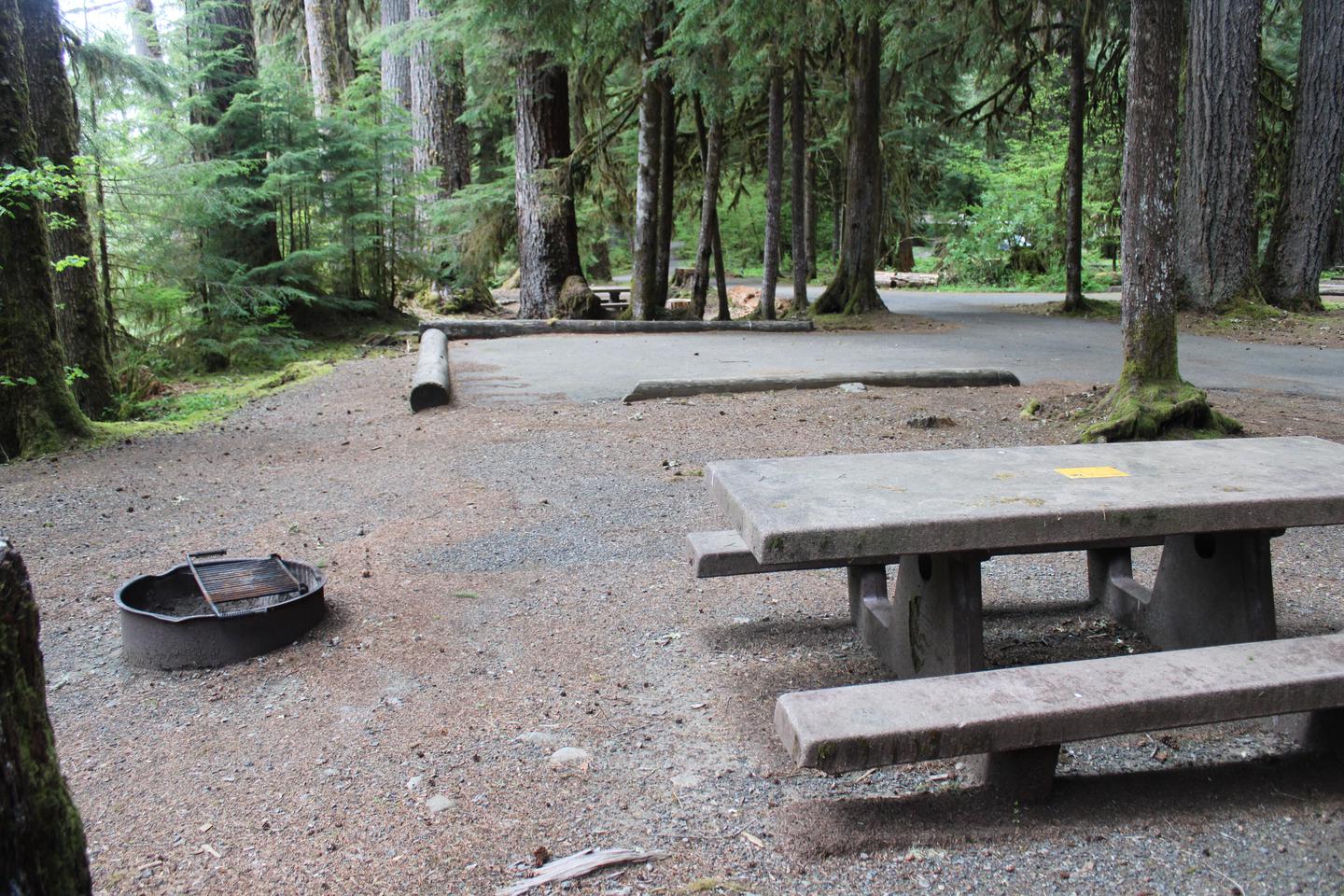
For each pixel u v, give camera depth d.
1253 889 2.33
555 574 4.66
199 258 13.69
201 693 3.47
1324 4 15.85
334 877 2.40
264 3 27.77
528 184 17.89
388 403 9.47
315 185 15.27
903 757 2.40
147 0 19.59
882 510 2.83
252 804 2.74
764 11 11.48
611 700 3.35
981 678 2.65
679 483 6.30
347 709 3.32
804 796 2.73
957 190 37.25
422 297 20.84
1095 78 19.22
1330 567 4.58
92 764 2.99
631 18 13.02
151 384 11.60
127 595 4.02
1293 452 3.63
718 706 3.29
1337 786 2.74
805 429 7.75
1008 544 2.78
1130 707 2.50
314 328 15.84
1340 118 16.02
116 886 2.37
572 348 13.50
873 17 14.55
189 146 13.66
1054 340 14.25
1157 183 6.94
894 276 32.28
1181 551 3.62
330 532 5.45
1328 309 16.89
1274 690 2.57
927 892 2.31
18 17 7.66
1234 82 15.55
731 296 26.81
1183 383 7.19
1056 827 2.55
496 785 2.81
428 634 3.95
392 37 16.98
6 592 1.46
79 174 9.71
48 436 7.85
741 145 21.84
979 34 18.23
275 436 8.26
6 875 1.43
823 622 4.04
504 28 14.42
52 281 8.14
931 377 9.71
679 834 2.55
